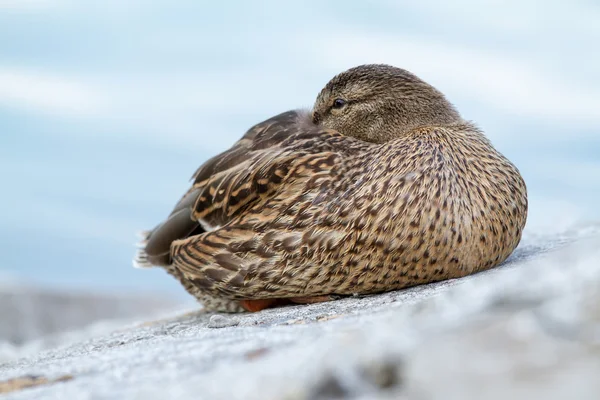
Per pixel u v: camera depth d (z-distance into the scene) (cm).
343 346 512
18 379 686
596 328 455
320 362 496
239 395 498
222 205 1214
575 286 520
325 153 1134
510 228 1091
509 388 411
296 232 1091
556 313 479
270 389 491
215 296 1223
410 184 1041
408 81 1240
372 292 1092
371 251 1049
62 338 1574
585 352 433
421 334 500
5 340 1823
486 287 586
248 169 1188
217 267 1158
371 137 1265
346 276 1072
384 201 1044
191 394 527
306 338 668
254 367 546
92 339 1174
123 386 599
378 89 1249
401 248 1036
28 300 1984
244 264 1131
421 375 449
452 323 514
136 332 1145
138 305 2092
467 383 427
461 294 596
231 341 711
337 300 1092
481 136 1160
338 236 1066
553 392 398
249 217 1138
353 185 1077
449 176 1048
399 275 1055
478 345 460
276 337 700
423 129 1120
